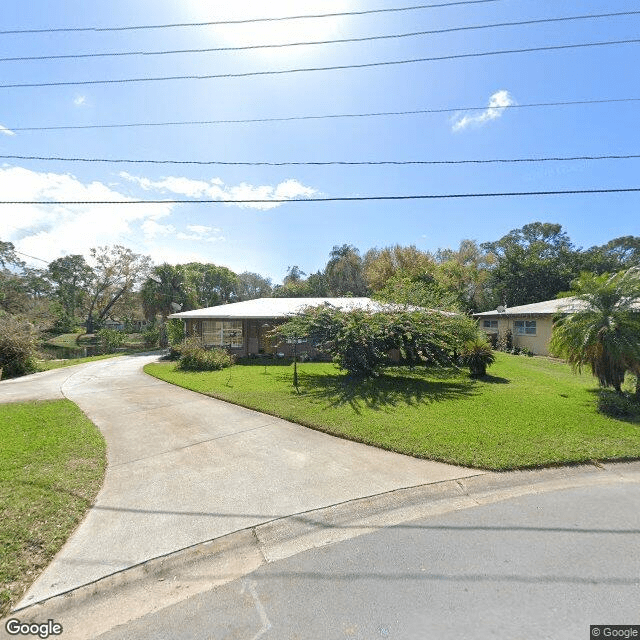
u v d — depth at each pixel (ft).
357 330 35.29
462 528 11.44
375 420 22.21
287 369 46.96
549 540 10.72
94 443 18.62
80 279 138.21
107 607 8.38
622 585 8.78
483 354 38.99
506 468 15.69
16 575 9.22
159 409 26.04
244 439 19.67
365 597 8.51
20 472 15.07
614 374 27.02
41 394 31.81
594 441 18.49
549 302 70.28
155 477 15.03
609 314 26.35
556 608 8.07
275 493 13.73
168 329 73.41
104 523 11.67
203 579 9.30
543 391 31.40
